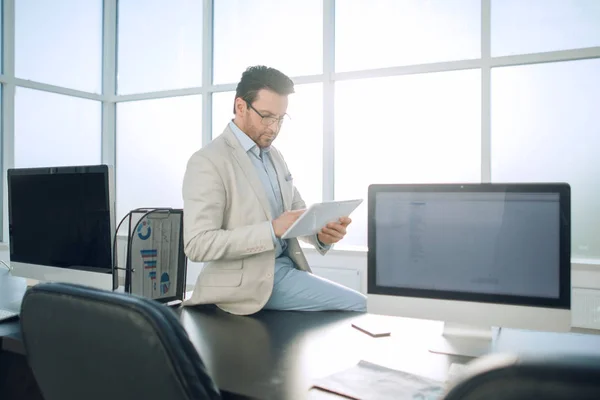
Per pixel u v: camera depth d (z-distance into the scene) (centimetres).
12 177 180
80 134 464
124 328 56
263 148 166
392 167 362
